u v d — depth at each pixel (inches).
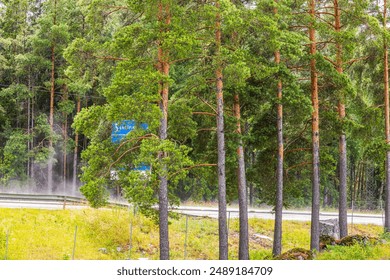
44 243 1091.9
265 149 1269.7
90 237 1174.3
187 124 1044.5
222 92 1067.9
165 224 914.1
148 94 882.8
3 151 2119.8
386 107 1477.6
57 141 2217.0
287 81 1120.2
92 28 963.3
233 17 930.1
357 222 1663.4
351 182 2605.8
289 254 1109.7
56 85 2153.1
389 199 1455.5
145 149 864.9
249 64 1014.4
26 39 2078.0
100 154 940.0
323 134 1301.7
